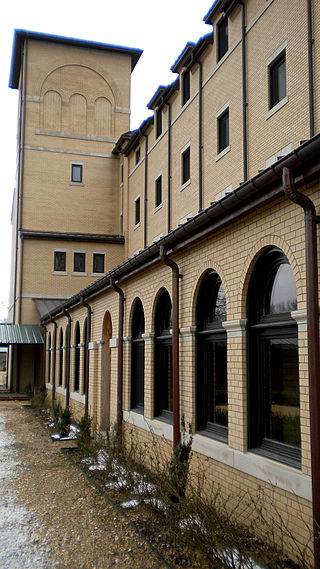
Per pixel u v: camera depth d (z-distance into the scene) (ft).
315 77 43.55
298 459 18.48
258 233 20.53
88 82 115.65
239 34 57.67
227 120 61.87
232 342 22.20
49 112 112.37
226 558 16.48
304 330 17.19
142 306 37.86
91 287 46.75
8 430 52.80
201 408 26.23
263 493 19.12
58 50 113.91
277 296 20.81
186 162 75.10
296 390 19.03
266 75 51.70
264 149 51.49
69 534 21.68
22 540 21.17
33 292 104.01
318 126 42.98
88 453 36.32
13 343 94.53
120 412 37.99
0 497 27.53
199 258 26.05
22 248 104.94
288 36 47.96
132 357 38.88
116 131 116.37
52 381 76.64
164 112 84.02
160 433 30.27
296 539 17.10
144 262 33.19
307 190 17.49
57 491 28.53
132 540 20.77
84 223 111.55
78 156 113.09
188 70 72.59
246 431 21.13
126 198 107.65
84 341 55.67
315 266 16.43
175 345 27.32
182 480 21.98
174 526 20.12
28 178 109.29
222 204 21.04
